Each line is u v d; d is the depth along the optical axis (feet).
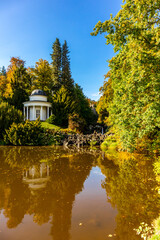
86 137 77.61
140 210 13.65
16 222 11.92
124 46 20.99
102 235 10.21
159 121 22.09
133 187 19.21
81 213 13.17
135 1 18.12
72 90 136.98
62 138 74.59
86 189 18.69
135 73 20.54
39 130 68.80
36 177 23.26
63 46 151.53
